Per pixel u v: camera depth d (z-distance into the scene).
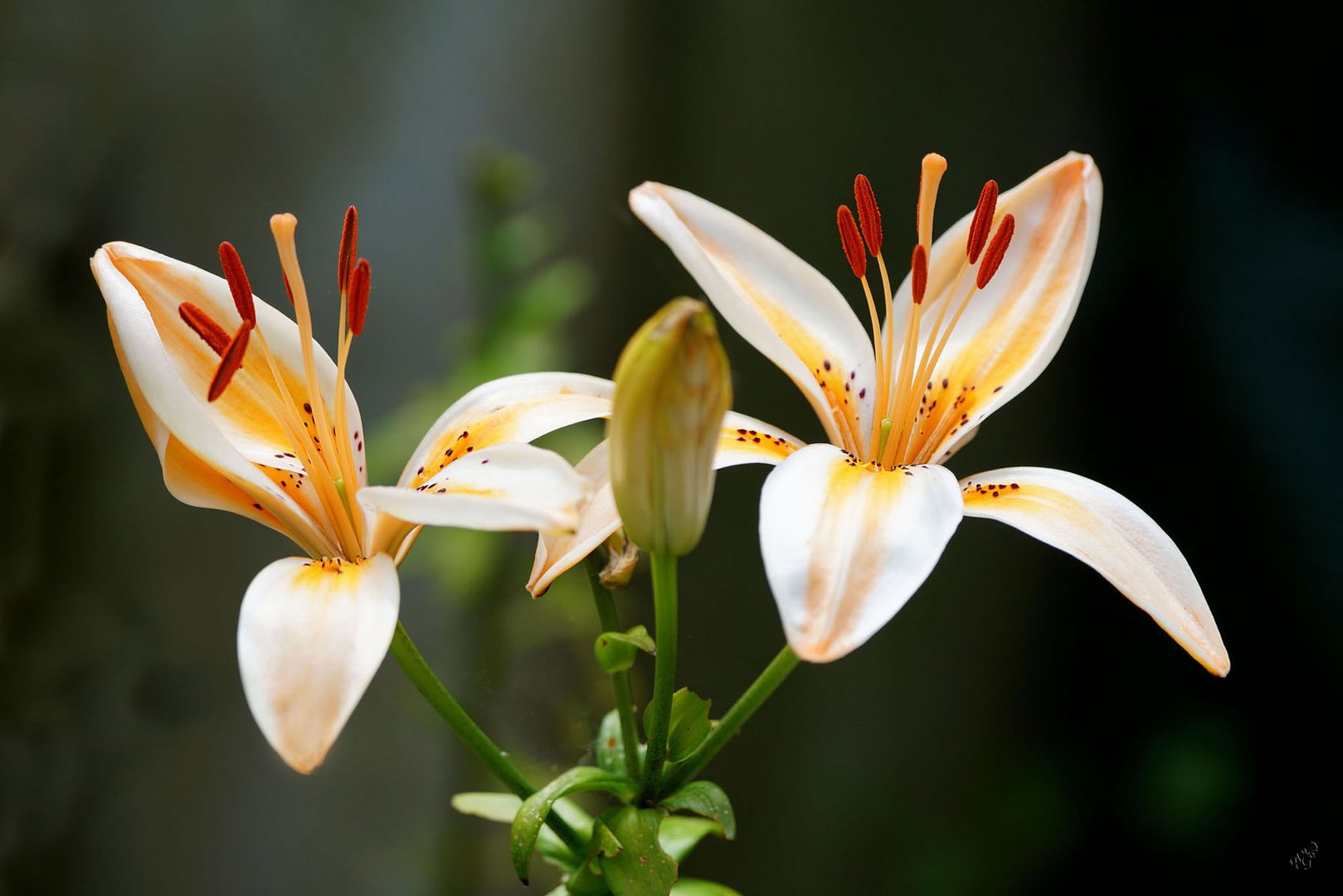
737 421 1.03
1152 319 1.93
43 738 1.59
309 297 1.87
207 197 1.82
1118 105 1.94
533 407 1.02
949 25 1.96
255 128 1.86
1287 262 1.88
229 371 0.99
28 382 1.61
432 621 1.68
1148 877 1.84
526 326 1.35
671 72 2.01
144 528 1.71
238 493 1.01
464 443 1.02
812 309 1.05
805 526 0.96
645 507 0.96
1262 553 1.85
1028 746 1.95
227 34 1.84
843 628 0.94
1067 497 1.00
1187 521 1.91
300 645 0.95
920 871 1.91
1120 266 1.94
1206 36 1.89
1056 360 1.96
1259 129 1.90
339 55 1.93
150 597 1.71
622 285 1.98
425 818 1.74
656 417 0.95
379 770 1.77
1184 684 1.91
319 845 1.74
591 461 1.01
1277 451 1.84
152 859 1.67
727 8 1.99
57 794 1.60
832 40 1.98
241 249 1.85
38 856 1.58
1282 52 1.86
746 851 1.94
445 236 1.93
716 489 1.96
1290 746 1.81
